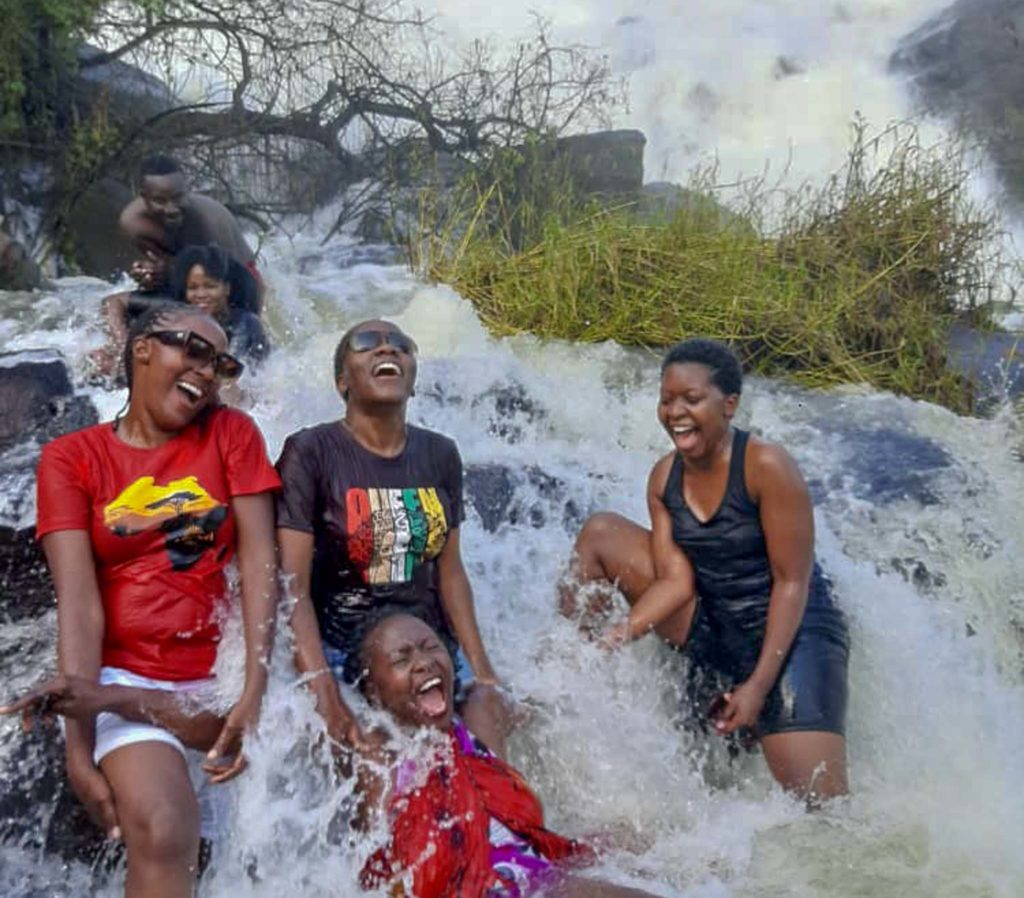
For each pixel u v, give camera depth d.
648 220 9.13
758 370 7.68
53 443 4.16
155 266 6.91
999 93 21.05
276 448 5.66
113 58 15.01
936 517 6.00
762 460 4.66
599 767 4.69
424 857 3.89
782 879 4.13
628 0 24.56
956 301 8.85
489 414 6.54
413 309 7.83
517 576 5.37
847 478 6.25
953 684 5.41
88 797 3.81
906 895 4.06
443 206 10.79
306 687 4.16
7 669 4.51
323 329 8.02
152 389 4.17
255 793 4.07
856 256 8.56
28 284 9.91
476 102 14.91
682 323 7.76
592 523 5.07
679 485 4.82
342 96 15.00
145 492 4.13
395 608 4.37
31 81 14.08
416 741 4.05
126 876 3.79
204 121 14.63
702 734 4.85
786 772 4.55
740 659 4.79
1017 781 5.02
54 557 4.04
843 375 7.67
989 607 5.77
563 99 15.25
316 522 4.46
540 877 3.88
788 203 9.00
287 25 14.97
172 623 4.07
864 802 4.61
